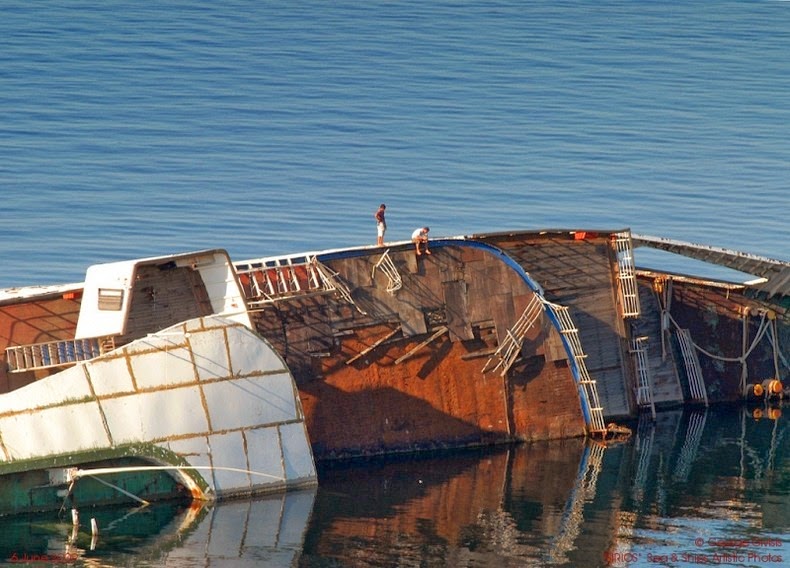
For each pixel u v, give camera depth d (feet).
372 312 596.70
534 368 626.64
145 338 498.28
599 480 560.61
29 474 496.64
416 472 567.59
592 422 636.07
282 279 583.17
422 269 607.37
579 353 632.79
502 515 506.89
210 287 560.61
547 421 627.87
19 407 488.44
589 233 655.35
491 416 617.62
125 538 470.80
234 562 447.01
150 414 501.56
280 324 580.30
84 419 492.95
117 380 495.82
